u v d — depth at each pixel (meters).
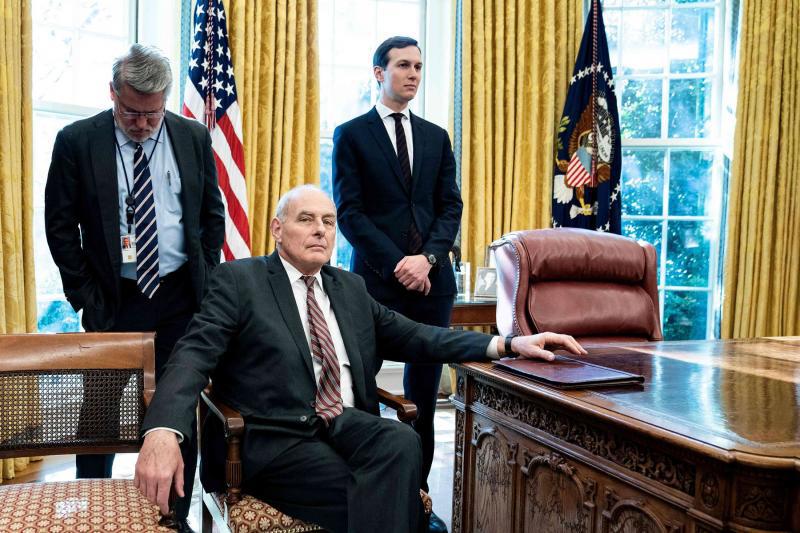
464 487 2.29
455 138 4.91
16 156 3.33
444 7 5.18
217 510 2.01
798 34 4.87
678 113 5.26
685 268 5.30
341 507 1.88
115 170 2.37
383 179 2.89
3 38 3.22
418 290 2.79
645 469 1.51
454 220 2.99
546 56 4.91
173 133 2.45
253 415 2.01
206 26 4.04
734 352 2.44
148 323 2.42
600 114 4.89
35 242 4.11
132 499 1.73
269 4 4.34
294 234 2.15
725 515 1.29
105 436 1.81
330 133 5.04
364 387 2.18
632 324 2.74
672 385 1.85
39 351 1.78
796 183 4.90
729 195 4.97
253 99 4.32
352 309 2.26
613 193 4.95
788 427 1.44
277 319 2.10
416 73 2.91
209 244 2.61
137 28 4.41
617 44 5.25
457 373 2.34
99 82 4.28
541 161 4.97
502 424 2.06
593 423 1.66
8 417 1.74
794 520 1.25
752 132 4.90
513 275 2.60
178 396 1.78
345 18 5.05
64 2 4.09
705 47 5.25
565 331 2.57
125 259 2.38
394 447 1.87
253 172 4.31
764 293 4.91
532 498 1.93
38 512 1.61
